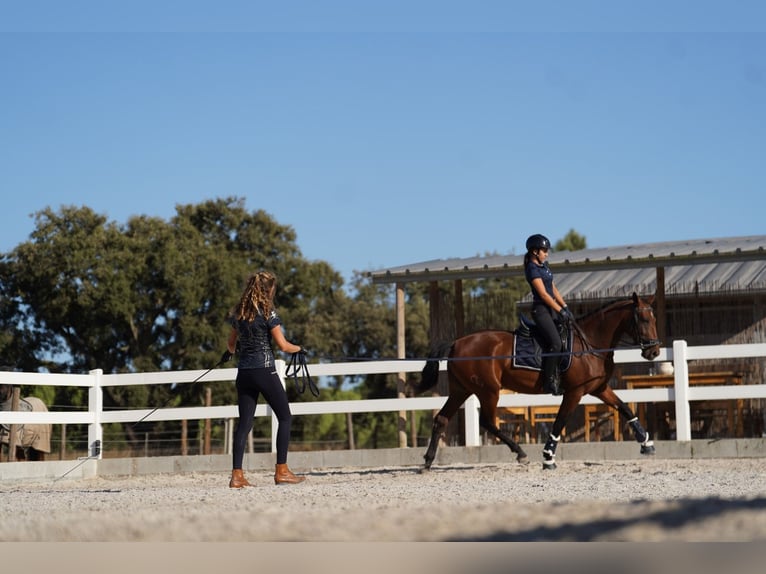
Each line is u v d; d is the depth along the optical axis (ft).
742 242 73.00
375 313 145.69
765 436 61.31
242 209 147.02
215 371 56.75
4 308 130.72
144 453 103.65
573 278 84.17
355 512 22.98
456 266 69.36
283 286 145.38
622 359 52.08
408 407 55.16
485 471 45.47
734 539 16.89
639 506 20.58
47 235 130.82
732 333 71.67
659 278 67.72
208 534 20.40
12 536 21.75
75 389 114.01
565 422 44.73
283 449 39.68
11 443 57.47
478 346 45.27
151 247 130.93
